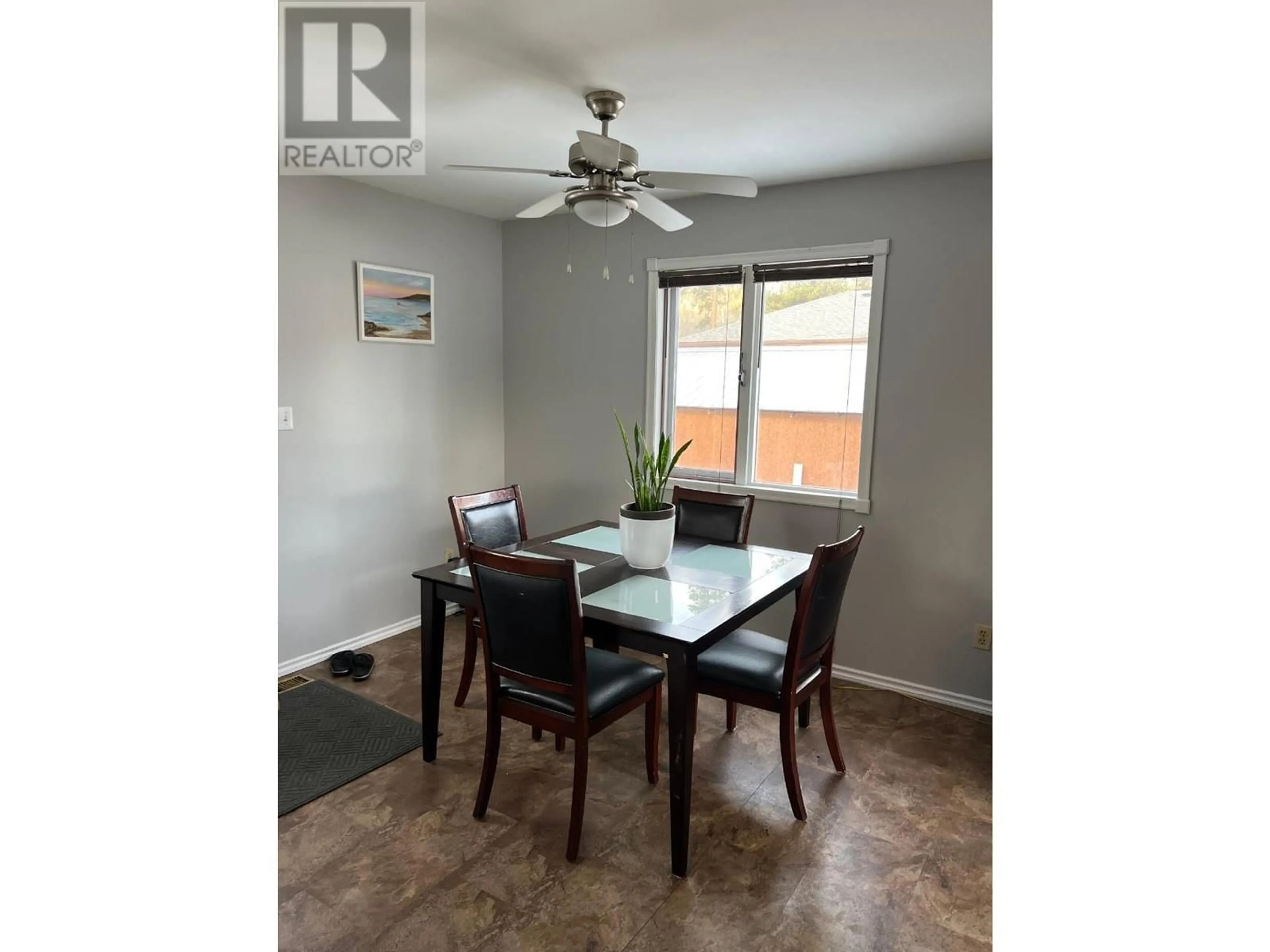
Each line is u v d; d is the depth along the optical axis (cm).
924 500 321
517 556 204
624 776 259
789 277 344
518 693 223
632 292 393
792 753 232
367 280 358
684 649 199
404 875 206
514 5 178
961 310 305
